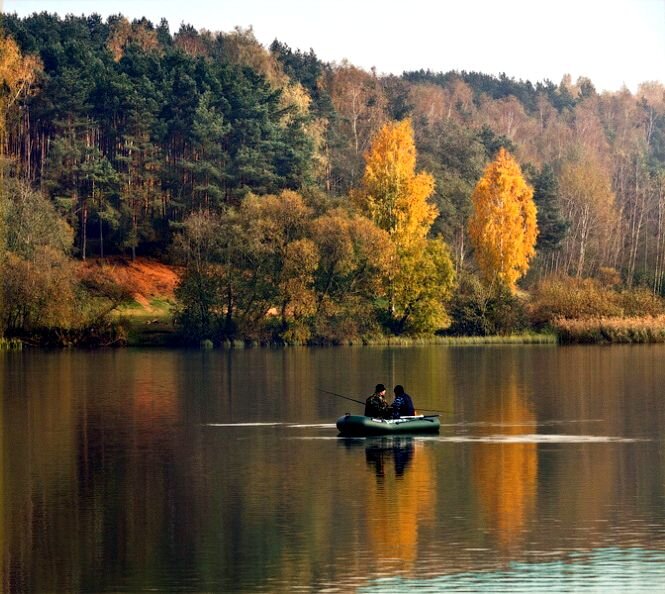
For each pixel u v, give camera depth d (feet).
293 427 206.90
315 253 484.74
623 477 153.17
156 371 337.93
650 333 507.30
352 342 501.15
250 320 496.64
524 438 191.01
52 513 131.95
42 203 505.66
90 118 642.63
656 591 101.09
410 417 196.85
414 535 120.37
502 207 620.08
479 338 515.91
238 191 623.77
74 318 466.70
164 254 624.59
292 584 103.50
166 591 102.06
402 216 558.97
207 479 152.87
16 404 244.83
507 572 106.63
